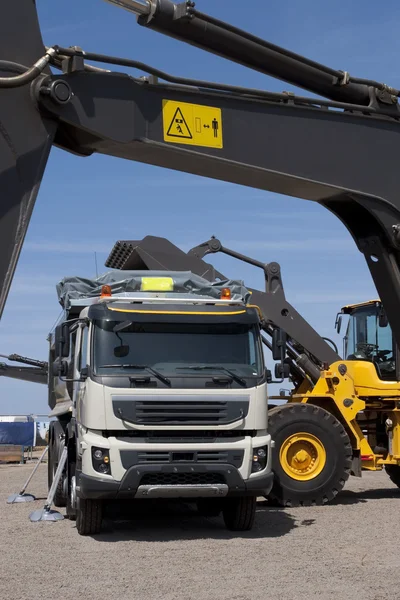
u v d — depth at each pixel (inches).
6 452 959.6
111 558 301.6
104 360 340.8
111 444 331.0
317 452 462.6
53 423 474.9
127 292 378.3
